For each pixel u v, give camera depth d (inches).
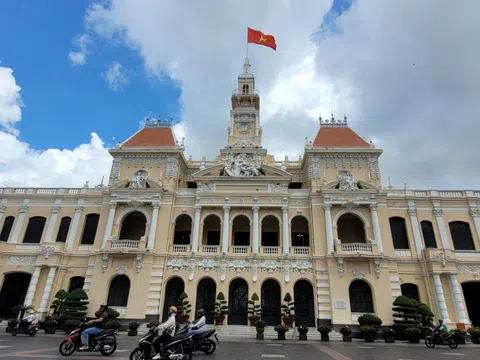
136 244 1702.8
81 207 1883.6
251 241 1717.5
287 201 1781.5
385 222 1717.5
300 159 2171.5
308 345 1104.8
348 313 1508.4
